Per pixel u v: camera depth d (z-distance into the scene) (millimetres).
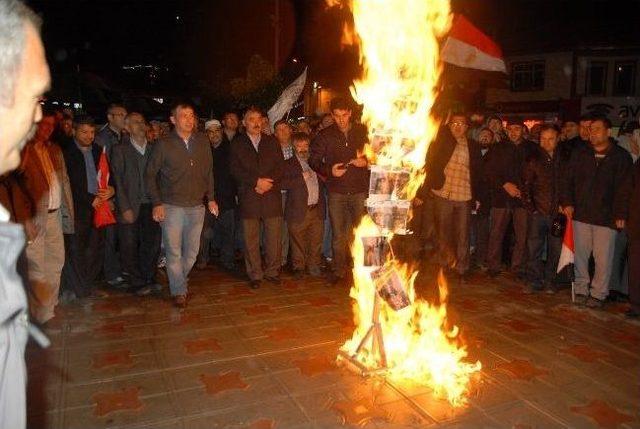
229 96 15047
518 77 24266
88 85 12633
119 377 3789
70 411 3307
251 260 6109
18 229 966
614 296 5941
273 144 6168
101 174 5504
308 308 5375
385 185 3783
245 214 6035
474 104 12469
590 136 5539
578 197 5645
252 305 5473
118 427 3129
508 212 6609
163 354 4207
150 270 6047
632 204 5125
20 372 1032
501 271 7062
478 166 6484
